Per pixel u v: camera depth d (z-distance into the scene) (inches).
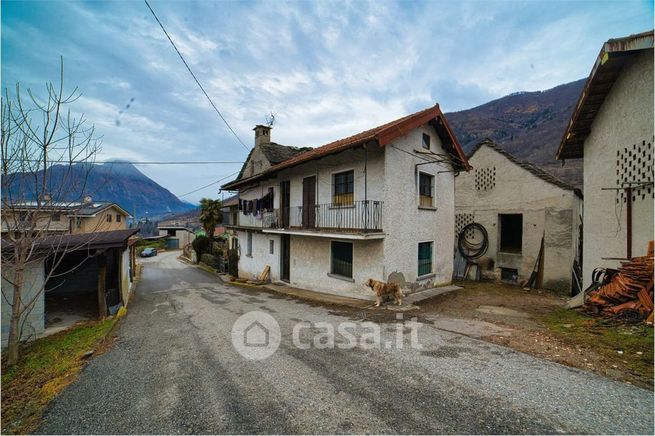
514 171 531.5
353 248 410.3
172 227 2348.7
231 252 824.3
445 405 140.7
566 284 461.7
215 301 454.0
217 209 1238.3
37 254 304.0
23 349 271.4
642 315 224.8
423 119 406.0
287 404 148.3
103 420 143.0
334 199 439.5
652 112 248.4
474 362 185.8
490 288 482.6
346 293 422.6
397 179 387.2
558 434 117.8
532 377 162.9
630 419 124.4
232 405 149.9
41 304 318.3
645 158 256.5
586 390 147.4
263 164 683.4
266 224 614.9
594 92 305.9
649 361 168.9
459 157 495.2
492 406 138.3
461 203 598.5
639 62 259.9
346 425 129.3
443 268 486.6
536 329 245.1
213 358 213.8
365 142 339.0
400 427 126.2
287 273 576.1
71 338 291.6
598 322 238.2
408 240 406.6
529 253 510.0
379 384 163.5
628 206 276.5
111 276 518.6
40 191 235.6
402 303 366.9
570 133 361.7
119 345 258.4
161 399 159.6
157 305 448.5
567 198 473.4
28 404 165.3
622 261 267.4
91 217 1055.0
